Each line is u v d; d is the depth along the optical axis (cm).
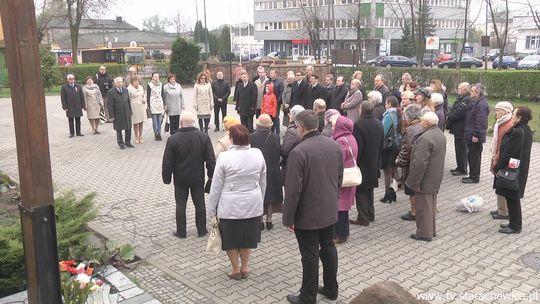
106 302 463
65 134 1514
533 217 721
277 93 1394
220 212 506
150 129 1575
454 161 1098
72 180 971
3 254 470
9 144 1399
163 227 699
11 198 723
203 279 534
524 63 4622
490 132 1430
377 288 351
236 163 498
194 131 634
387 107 783
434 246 615
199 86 1404
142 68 4203
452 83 2458
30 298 376
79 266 475
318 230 461
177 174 637
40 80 349
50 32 7769
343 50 2561
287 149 651
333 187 459
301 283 521
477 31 7100
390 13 6675
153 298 479
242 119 1402
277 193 666
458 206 752
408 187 641
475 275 532
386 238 645
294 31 7844
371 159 666
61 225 541
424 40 4094
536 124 1584
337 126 602
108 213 762
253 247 517
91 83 1485
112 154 1212
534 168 1025
